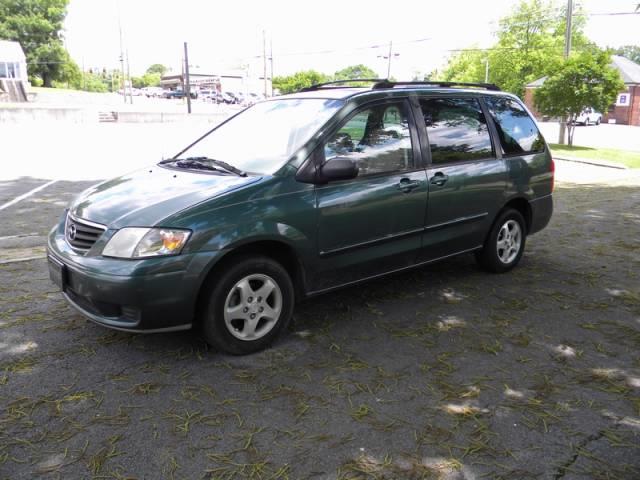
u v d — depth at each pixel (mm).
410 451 2816
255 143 4387
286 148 4105
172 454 2762
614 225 8016
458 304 4801
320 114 4242
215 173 4094
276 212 3746
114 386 3373
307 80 74312
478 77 61656
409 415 3127
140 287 3328
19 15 76312
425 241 4746
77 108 31891
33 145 18656
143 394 3289
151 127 29672
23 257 5871
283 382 3459
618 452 2838
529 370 3672
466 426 3037
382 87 4648
